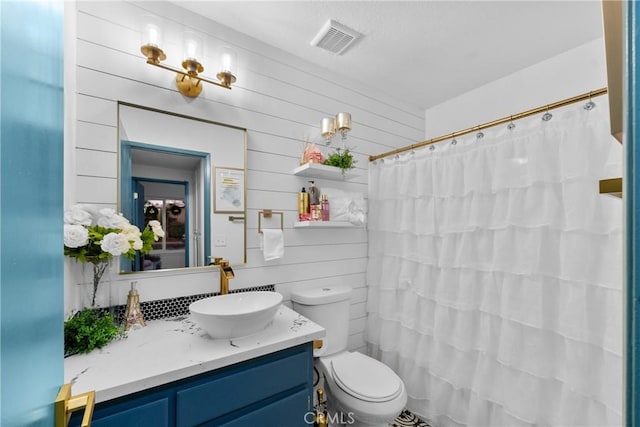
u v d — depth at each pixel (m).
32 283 0.34
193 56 1.35
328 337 1.73
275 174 1.75
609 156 1.16
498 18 1.50
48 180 0.41
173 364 0.90
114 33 1.28
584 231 1.21
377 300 2.13
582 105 1.25
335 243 2.03
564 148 1.27
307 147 1.82
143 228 1.33
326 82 1.99
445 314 1.69
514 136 1.44
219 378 0.97
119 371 0.86
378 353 2.12
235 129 1.60
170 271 1.39
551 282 1.32
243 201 1.62
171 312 1.38
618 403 1.10
